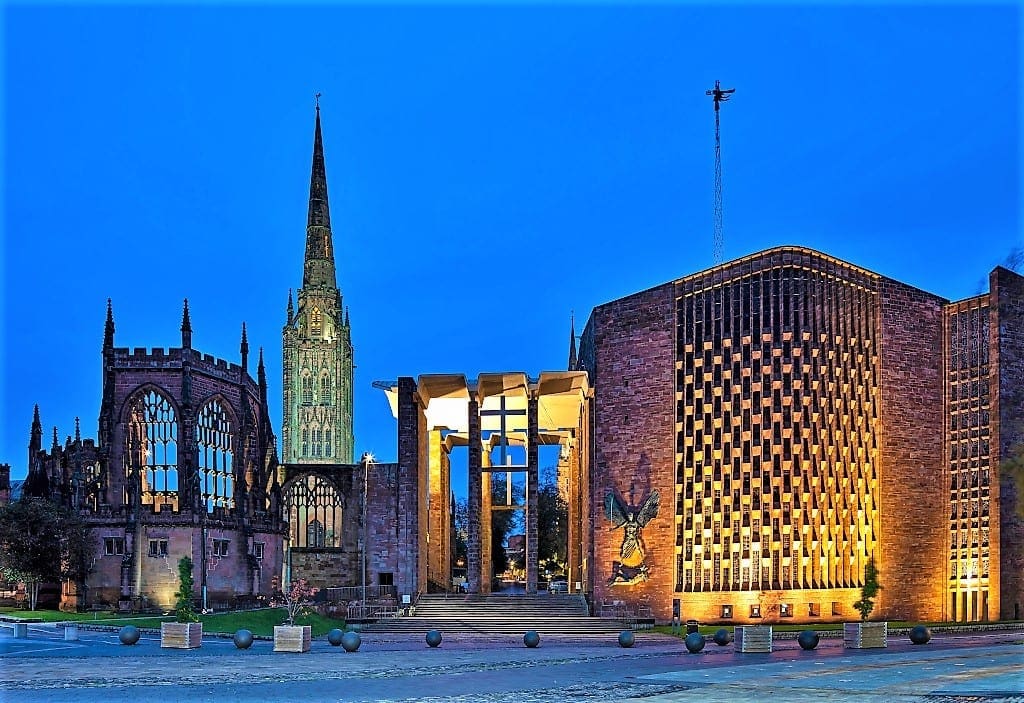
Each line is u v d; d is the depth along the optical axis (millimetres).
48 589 96625
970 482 91125
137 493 93938
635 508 93188
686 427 93000
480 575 98250
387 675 41312
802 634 57625
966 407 92250
